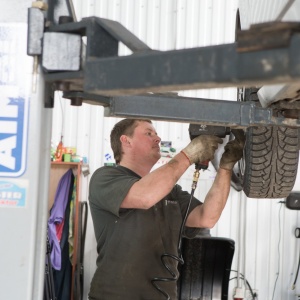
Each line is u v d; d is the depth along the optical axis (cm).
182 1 476
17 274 102
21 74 102
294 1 105
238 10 209
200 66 75
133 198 211
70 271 442
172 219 235
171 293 228
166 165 211
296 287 460
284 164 193
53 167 458
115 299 220
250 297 459
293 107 146
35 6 100
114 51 96
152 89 81
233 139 222
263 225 465
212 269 385
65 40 98
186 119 139
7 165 102
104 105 134
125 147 250
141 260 222
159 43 477
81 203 460
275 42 67
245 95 198
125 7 480
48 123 108
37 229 105
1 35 102
